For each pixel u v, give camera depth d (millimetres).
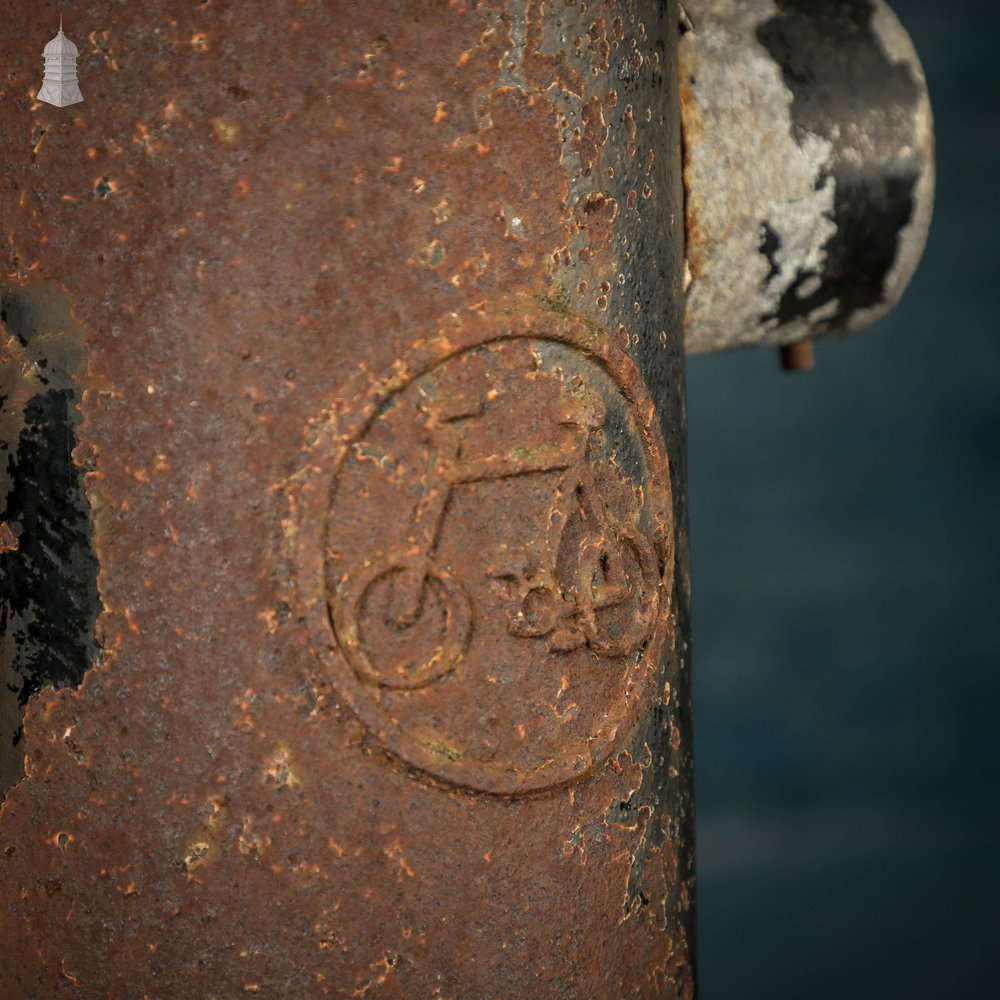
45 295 497
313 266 490
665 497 532
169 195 490
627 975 528
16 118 497
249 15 489
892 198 608
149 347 491
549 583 504
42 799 501
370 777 494
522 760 504
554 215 507
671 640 540
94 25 491
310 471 489
